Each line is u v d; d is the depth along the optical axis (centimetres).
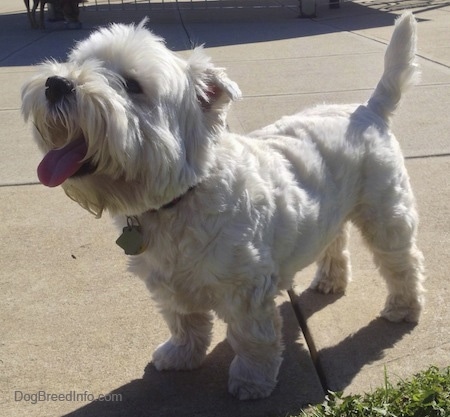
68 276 121
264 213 89
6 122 204
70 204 148
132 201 84
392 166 103
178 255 87
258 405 93
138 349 103
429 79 224
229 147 90
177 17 433
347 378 96
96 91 77
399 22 107
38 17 447
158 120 81
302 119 104
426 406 78
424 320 107
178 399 94
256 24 386
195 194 85
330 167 98
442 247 124
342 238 112
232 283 88
